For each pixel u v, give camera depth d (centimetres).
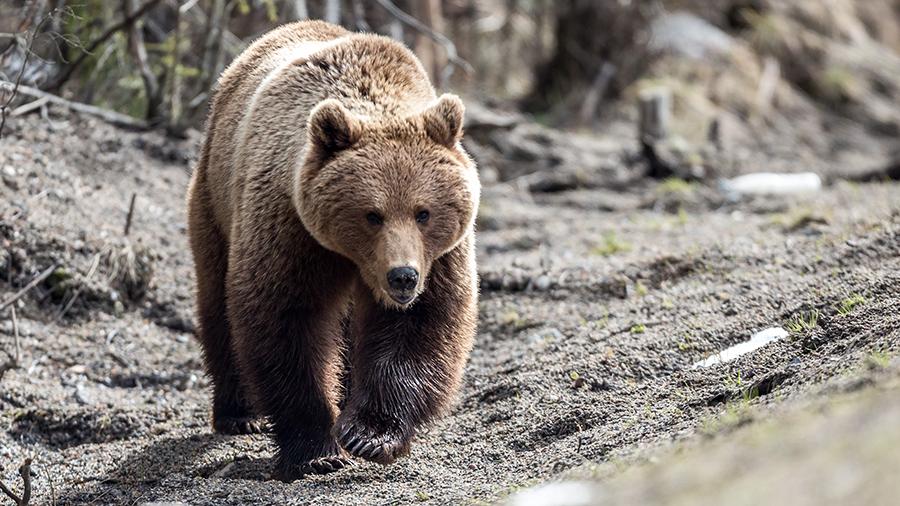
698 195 1886
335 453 968
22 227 1329
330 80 983
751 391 892
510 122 2086
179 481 984
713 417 833
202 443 1087
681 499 542
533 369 1138
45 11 1605
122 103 1797
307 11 1966
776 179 1955
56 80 1627
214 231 1098
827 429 563
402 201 883
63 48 1664
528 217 1794
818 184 1967
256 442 1085
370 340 949
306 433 964
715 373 984
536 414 1020
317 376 968
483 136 2106
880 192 1700
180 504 901
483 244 1652
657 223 1673
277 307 944
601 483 696
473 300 982
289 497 893
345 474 941
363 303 962
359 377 950
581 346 1165
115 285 1342
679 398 960
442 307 946
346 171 890
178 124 1697
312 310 959
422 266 880
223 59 1797
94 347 1272
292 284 944
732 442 657
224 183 1063
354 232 891
